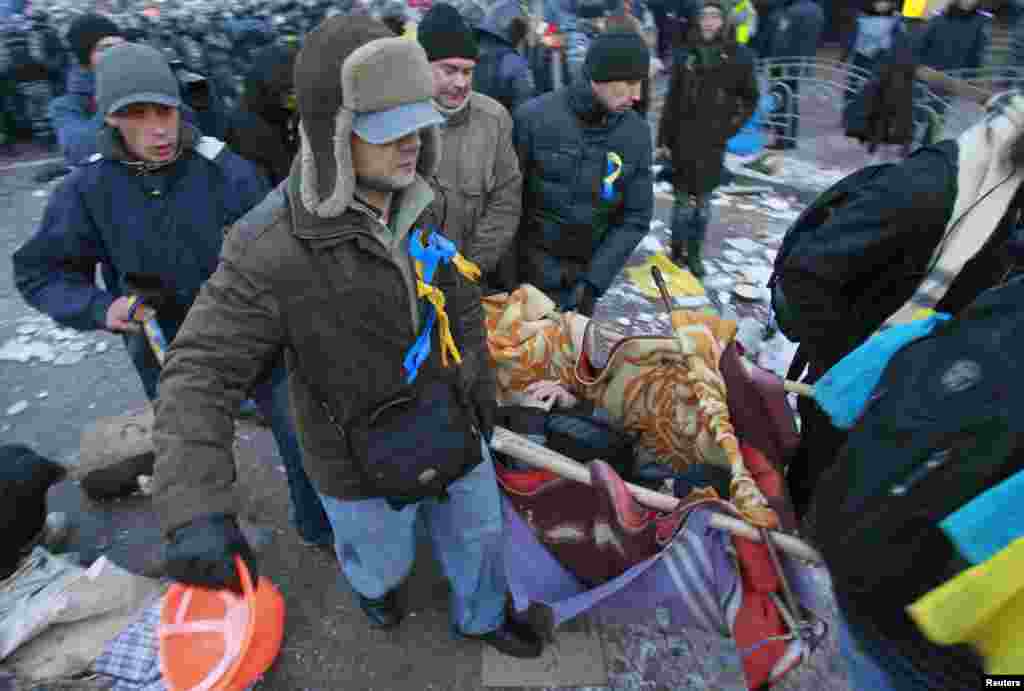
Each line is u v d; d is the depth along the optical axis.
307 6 7.90
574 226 3.13
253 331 1.42
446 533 2.06
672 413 2.47
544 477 2.20
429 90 1.33
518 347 2.78
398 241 1.50
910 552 1.21
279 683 2.27
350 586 2.60
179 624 2.04
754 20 7.62
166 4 7.50
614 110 2.92
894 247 1.87
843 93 7.70
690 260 4.90
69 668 2.18
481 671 2.30
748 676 1.84
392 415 1.61
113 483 2.91
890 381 1.36
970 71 6.78
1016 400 1.13
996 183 1.73
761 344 3.83
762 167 6.67
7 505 2.33
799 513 2.31
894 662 1.34
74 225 2.08
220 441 1.40
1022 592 1.16
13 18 7.02
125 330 2.14
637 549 2.02
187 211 2.13
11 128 7.31
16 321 4.34
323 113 1.26
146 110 1.93
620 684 2.25
